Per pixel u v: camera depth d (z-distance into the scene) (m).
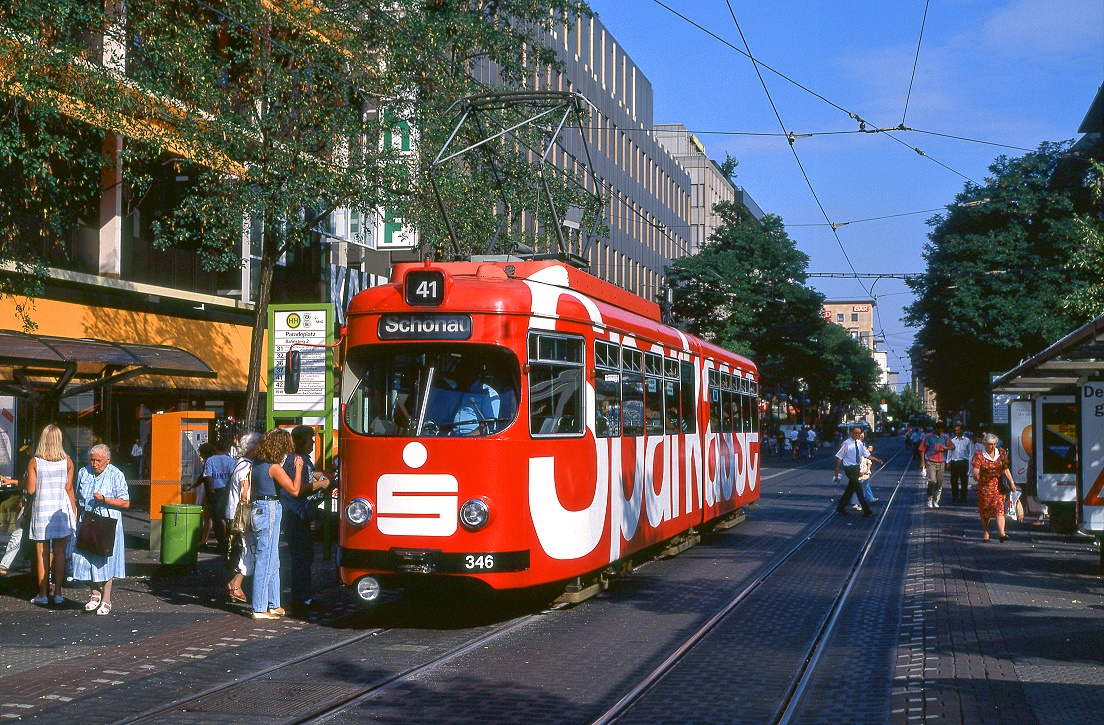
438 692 7.91
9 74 15.25
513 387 10.73
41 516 11.82
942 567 14.59
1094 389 13.91
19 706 7.41
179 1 18.69
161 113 18.50
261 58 19.52
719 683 8.17
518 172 24.69
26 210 18.08
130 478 22.09
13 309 19.16
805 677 8.34
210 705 7.50
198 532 14.61
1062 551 16.75
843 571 14.77
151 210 23.22
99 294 21.36
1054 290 41.72
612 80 58.31
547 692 7.91
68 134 18.73
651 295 67.94
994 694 7.29
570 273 12.34
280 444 11.19
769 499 29.89
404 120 21.02
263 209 19.22
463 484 10.45
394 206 20.42
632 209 62.03
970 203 43.22
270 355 15.91
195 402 24.23
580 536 11.49
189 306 23.81
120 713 7.27
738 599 12.20
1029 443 24.25
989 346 43.78
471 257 12.97
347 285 30.14
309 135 19.88
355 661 8.99
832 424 90.88
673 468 15.43
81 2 16.95
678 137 89.81
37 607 11.84
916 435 60.78
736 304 55.84
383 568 10.52
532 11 25.59
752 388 22.80
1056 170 43.03
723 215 59.19
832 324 87.56
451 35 23.38
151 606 11.97
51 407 16.09
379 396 10.85
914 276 43.38
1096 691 7.42
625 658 9.09
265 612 11.10
